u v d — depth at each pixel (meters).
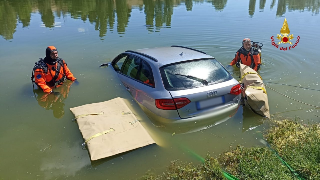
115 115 4.17
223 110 4.07
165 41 9.84
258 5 20.45
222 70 4.38
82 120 4.14
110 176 3.04
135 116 4.14
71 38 10.66
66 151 3.53
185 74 4.09
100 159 3.28
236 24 12.83
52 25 13.48
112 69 6.45
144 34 11.09
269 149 3.39
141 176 3.02
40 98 5.29
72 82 6.02
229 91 4.10
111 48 9.03
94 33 11.50
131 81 4.95
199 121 3.91
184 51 4.85
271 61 7.38
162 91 3.94
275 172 2.90
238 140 3.66
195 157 3.33
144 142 3.53
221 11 17.53
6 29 12.74
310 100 4.90
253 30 11.41
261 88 4.62
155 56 4.61
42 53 8.66
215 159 3.20
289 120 4.14
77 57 8.08
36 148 3.64
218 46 9.13
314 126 3.84
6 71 6.93
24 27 13.15
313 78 6.03
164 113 3.85
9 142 3.80
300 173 2.87
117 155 3.36
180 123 3.84
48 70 5.70
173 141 3.66
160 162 3.25
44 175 3.09
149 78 4.34
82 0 23.14
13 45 9.76
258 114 4.27
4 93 5.55
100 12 17.53
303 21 13.41
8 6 19.92
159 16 15.70
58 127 4.15
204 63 4.37
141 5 21.09
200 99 3.88
